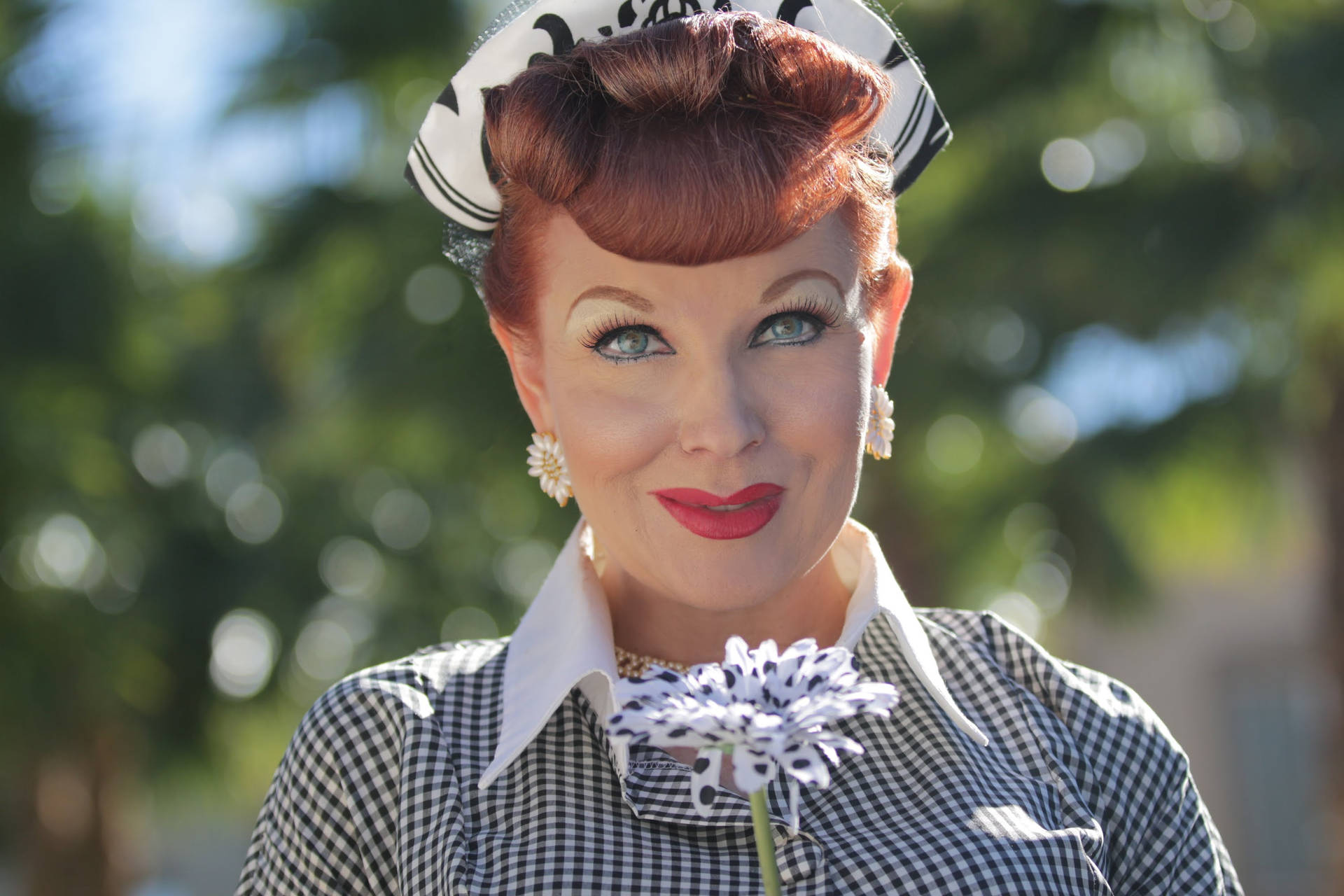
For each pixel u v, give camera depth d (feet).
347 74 23.08
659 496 4.92
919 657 5.22
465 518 26.27
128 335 21.75
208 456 24.41
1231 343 19.97
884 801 5.06
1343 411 19.99
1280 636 41.29
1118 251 18.53
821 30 5.44
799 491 4.92
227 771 24.02
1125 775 5.40
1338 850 20.49
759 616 5.34
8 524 20.85
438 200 5.55
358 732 5.31
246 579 24.00
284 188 23.75
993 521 21.77
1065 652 39.65
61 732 21.47
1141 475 20.97
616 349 4.94
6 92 21.08
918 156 5.63
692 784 3.76
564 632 5.29
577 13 5.29
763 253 4.75
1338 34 17.65
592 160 4.70
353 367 22.02
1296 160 17.93
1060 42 18.76
